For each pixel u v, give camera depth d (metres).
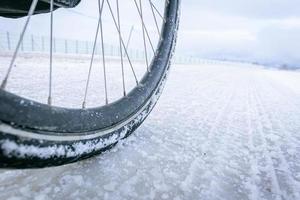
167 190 1.55
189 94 5.97
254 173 1.93
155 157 1.99
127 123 1.85
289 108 5.30
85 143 1.43
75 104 3.79
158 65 2.27
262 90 9.14
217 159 2.11
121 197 1.43
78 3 1.64
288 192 1.69
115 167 1.75
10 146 1.00
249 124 3.54
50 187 1.45
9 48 19.47
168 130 2.77
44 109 1.15
